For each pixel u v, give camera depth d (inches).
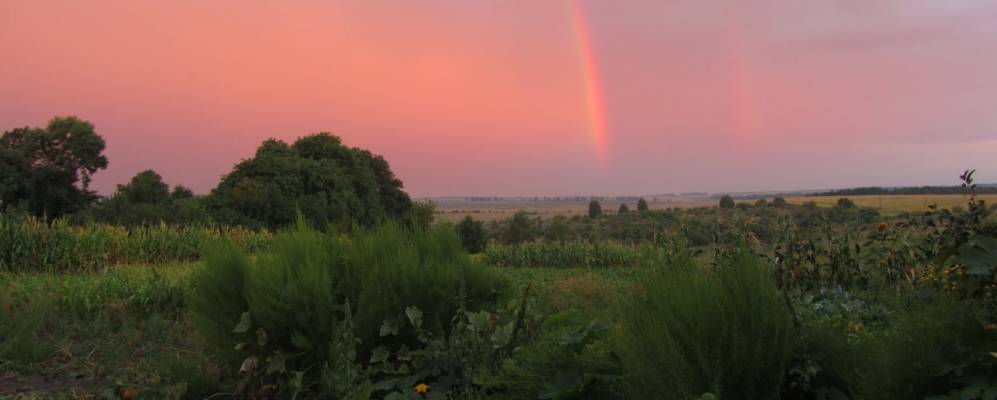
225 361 189.2
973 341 106.0
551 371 134.0
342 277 196.2
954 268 124.7
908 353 106.9
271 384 174.9
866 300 274.8
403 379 164.9
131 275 472.4
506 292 216.7
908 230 291.4
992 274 118.0
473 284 203.9
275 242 205.5
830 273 325.4
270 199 1788.9
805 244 332.8
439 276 190.5
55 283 409.7
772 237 342.0
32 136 1807.3
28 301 342.6
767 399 114.0
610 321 145.5
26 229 635.5
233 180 1946.4
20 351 236.7
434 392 155.4
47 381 218.8
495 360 161.2
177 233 855.7
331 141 2426.2
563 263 925.8
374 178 2522.1
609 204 6658.5
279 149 2300.7
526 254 949.2
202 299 187.3
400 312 184.2
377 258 195.3
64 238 658.8
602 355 134.2
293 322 176.1
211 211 1584.6
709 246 308.2
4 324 259.9
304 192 2043.6
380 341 183.9
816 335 123.3
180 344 278.2
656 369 110.7
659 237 323.3
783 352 114.5
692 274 129.3
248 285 181.8
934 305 116.2
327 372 163.6
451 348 165.8
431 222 226.7
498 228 2856.8
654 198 7239.2
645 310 124.3
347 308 160.1
